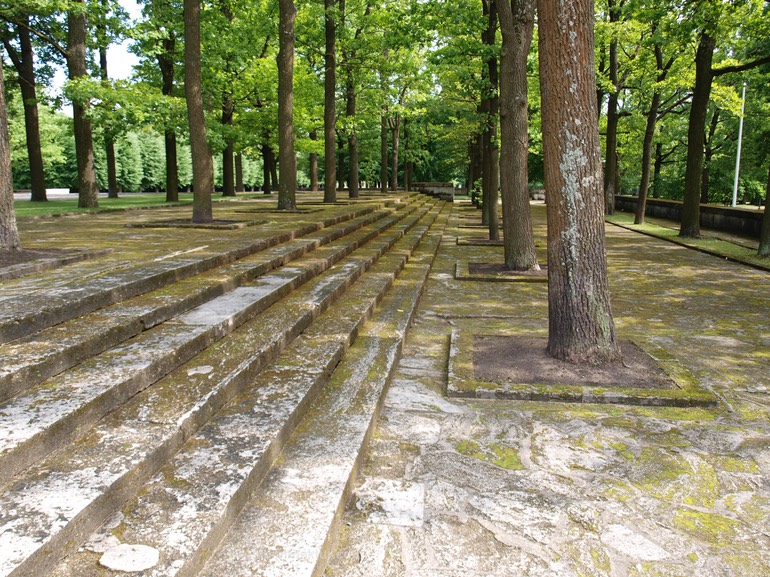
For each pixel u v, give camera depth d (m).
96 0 16.36
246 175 71.44
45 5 14.55
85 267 5.82
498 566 2.61
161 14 17.70
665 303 8.45
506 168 10.48
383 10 23.27
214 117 20.33
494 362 5.37
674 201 25.38
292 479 3.01
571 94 4.95
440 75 24.61
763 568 2.61
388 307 7.23
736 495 3.23
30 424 2.67
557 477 3.42
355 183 27.03
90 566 2.10
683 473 3.47
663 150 42.16
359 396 4.21
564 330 5.36
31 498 2.30
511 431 4.07
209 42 19.78
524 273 10.23
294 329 5.13
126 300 4.82
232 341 4.54
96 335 3.73
